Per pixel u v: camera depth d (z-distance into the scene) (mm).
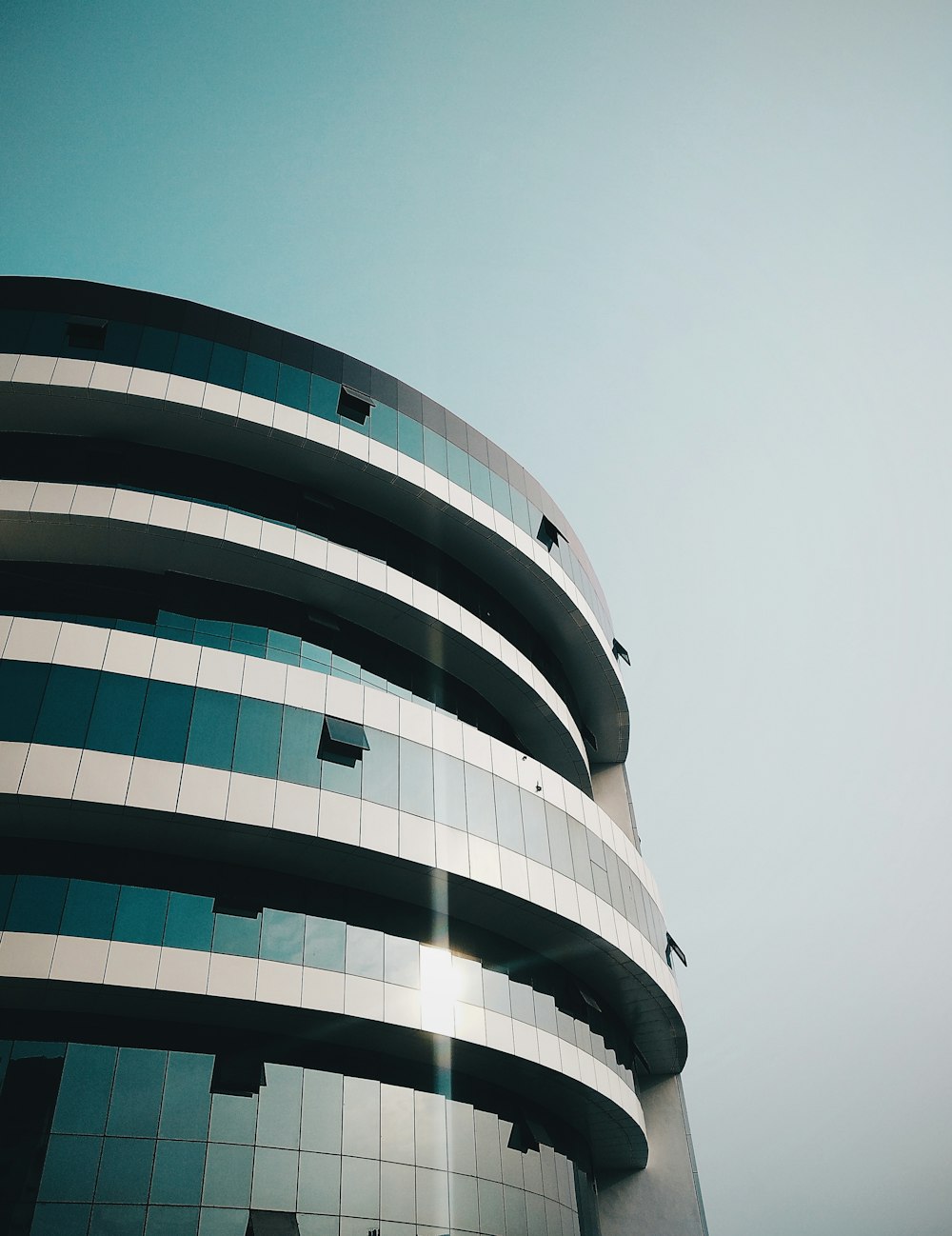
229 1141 20188
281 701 25375
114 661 23734
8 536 26766
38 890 21047
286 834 23438
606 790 45031
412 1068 24953
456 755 28281
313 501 31703
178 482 30125
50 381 28203
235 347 31594
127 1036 21328
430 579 34594
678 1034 35812
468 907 27469
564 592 37875
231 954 21906
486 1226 23094
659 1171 35281
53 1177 18328
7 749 21562
